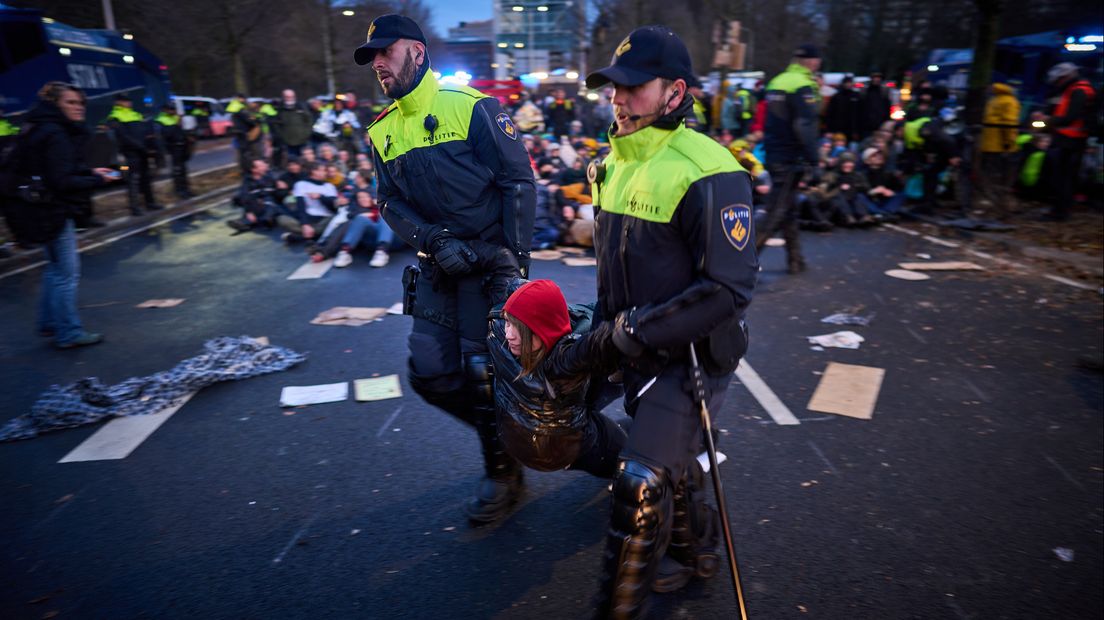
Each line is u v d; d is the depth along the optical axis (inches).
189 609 96.3
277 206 378.6
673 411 78.1
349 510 119.4
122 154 406.6
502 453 110.7
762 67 1419.8
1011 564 104.0
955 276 267.4
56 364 190.9
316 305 243.1
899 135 428.5
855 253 310.3
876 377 171.9
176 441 144.9
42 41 570.9
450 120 103.3
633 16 1091.3
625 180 77.5
